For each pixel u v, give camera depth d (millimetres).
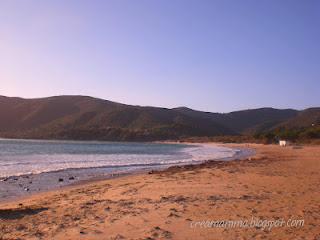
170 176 19609
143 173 23859
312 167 24016
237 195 12352
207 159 39750
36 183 18344
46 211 10375
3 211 10180
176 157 44281
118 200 11969
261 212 9688
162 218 9164
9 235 7902
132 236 7684
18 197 14367
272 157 37750
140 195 12844
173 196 12281
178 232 7926
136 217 9320
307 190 13398
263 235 7633
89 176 21953
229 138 140750
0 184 17484
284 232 7844
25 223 8945
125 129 183500
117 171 25391
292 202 11031
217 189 13828
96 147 86938
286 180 16547
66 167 27234
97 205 11125
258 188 14000
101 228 8336
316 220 8828
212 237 7551
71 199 12875
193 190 13664
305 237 7477
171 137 179500
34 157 39969
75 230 8188
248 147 86375
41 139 176875
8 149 62500
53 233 7996
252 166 25250
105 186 16531
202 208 10234
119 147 90500
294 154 44312
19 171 23672
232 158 41531
